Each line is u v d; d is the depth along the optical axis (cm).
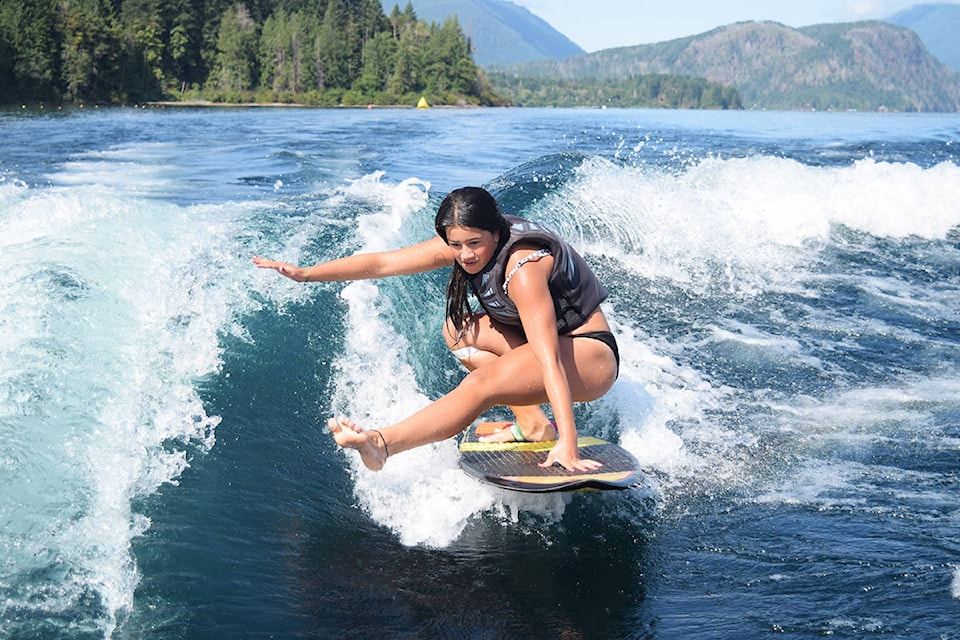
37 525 253
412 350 436
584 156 865
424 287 509
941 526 313
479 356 338
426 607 256
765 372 471
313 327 423
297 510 299
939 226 776
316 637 237
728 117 3559
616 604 264
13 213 486
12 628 219
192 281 428
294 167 1088
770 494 338
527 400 305
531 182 736
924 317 580
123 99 6375
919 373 480
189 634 230
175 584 249
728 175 819
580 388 313
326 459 334
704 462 364
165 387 344
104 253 430
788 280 644
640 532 307
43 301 360
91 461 285
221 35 8369
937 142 1636
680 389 437
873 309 591
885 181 810
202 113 3528
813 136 1844
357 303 450
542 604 262
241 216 569
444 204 293
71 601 232
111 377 331
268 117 2939
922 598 266
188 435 325
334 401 375
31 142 1501
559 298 304
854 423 409
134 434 310
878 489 344
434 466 333
